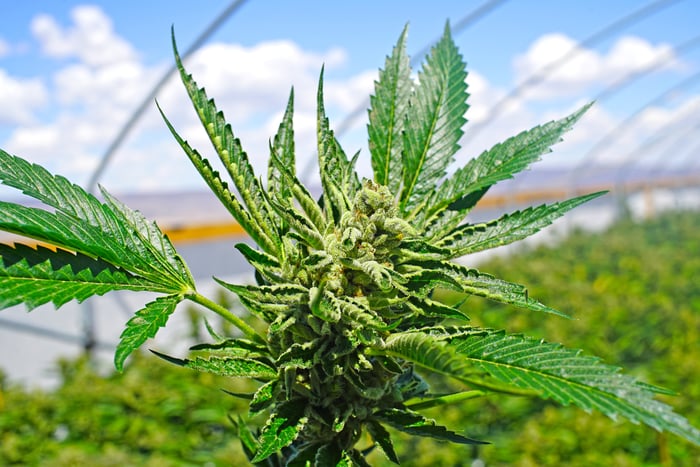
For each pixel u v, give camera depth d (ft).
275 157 1.02
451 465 4.43
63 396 5.16
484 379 0.86
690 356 6.33
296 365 0.99
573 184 17.99
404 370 1.09
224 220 9.61
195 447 4.96
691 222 18.54
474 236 1.15
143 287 1.03
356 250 1.00
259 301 1.05
